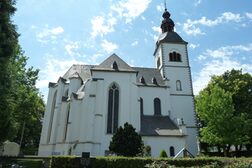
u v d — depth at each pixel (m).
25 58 39.59
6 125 24.34
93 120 37.41
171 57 53.75
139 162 24.55
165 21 59.00
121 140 30.20
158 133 39.03
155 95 48.16
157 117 45.44
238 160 23.19
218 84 50.16
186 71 52.53
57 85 46.72
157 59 58.09
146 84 49.09
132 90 41.31
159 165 20.83
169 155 37.12
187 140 46.69
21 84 40.19
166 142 38.03
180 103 49.56
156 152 37.12
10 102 23.97
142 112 46.25
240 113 43.84
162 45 54.56
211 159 24.47
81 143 36.25
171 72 52.19
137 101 40.69
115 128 38.66
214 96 42.28
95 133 36.94
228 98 41.72
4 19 23.61
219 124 40.00
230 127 39.66
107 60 45.00
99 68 42.41
